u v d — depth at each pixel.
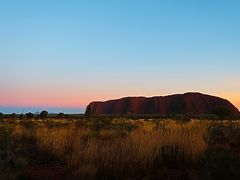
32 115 62.31
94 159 9.47
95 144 11.28
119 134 17.17
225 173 7.51
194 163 9.70
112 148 10.12
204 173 7.88
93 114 65.06
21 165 10.00
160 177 8.57
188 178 8.45
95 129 22.38
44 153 12.50
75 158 9.84
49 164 11.08
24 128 21.41
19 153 11.89
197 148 10.30
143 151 9.77
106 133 17.56
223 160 8.28
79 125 25.69
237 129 21.41
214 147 12.34
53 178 9.06
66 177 8.92
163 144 11.06
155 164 9.83
